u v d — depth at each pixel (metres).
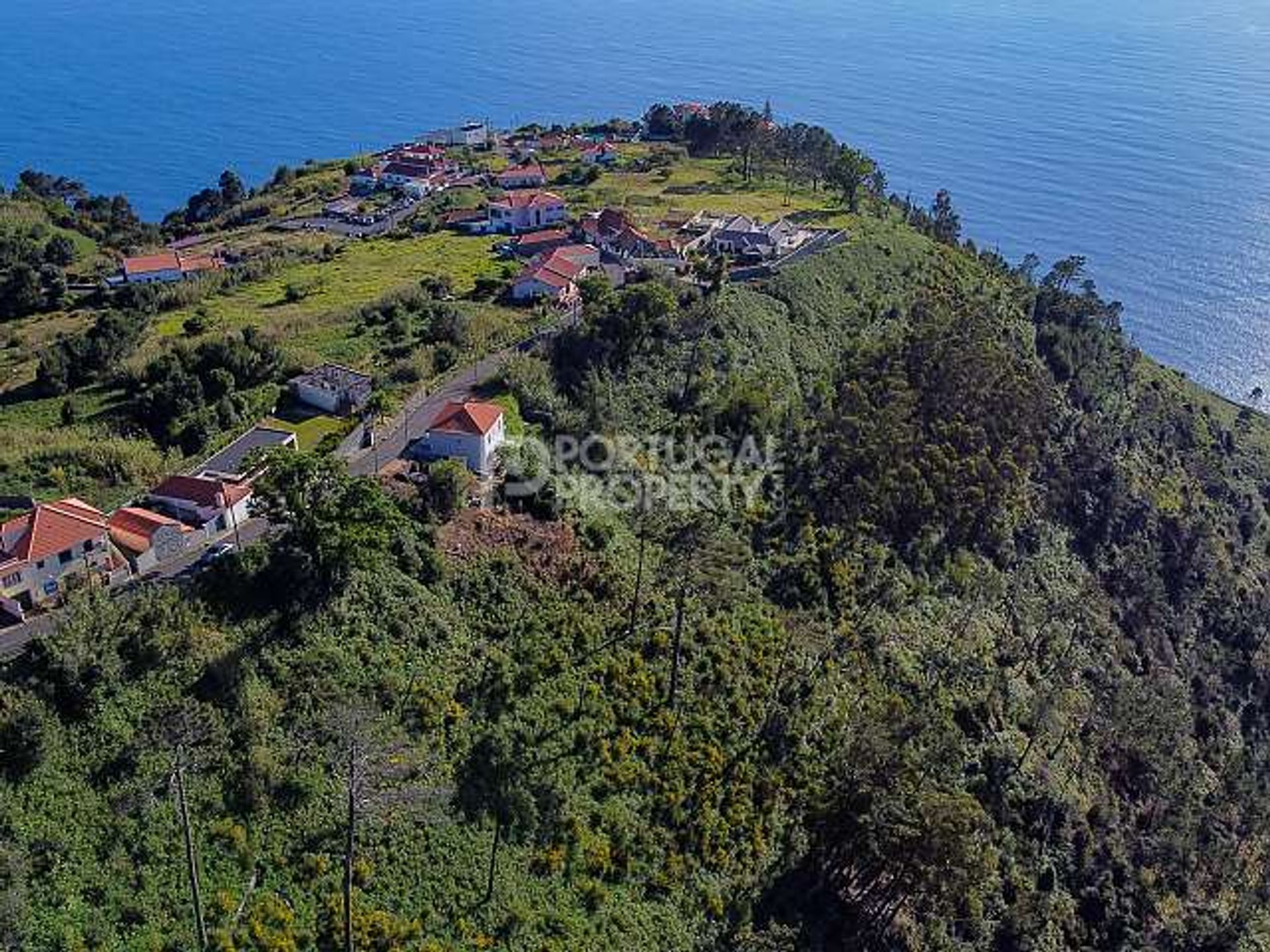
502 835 69.62
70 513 75.62
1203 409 198.88
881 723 84.69
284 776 65.50
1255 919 102.12
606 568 89.56
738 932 74.06
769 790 82.44
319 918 61.06
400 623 76.56
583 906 69.31
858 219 185.50
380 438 99.19
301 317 130.25
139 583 75.06
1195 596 146.50
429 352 115.81
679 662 85.94
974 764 97.62
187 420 99.88
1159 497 155.50
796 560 102.62
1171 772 113.50
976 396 126.25
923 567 113.69
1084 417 157.25
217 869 60.62
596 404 106.56
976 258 196.75
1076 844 99.75
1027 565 126.44
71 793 60.88
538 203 177.62
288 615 73.25
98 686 65.06
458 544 85.50
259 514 81.69
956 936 85.56
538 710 77.19
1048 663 116.38
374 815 66.12
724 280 137.88
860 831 78.69
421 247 168.50
